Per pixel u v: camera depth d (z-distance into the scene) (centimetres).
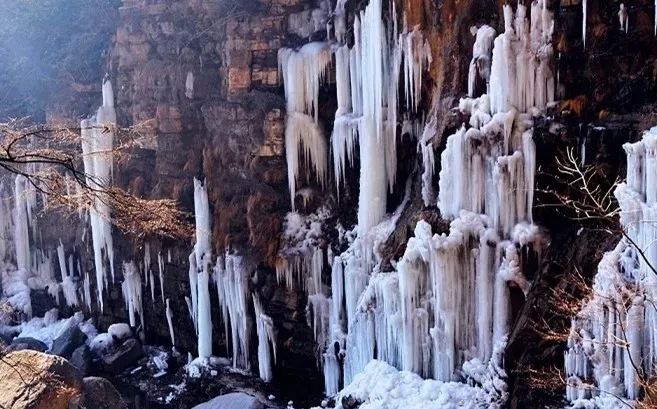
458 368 1232
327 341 1581
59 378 1091
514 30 1213
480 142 1216
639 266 945
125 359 1866
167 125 1844
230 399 1507
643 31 1127
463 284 1225
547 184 1184
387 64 1461
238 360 1736
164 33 1869
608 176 1123
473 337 1223
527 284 1162
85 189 954
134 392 1752
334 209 1625
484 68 1258
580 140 1152
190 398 1684
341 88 1563
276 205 1683
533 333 1094
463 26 1313
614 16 1151
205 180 1777
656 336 892
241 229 1722
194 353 1889
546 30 1198
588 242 1089
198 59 1802
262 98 1681
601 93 1154
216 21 1769
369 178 1476
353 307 1480
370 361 1323
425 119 1438
